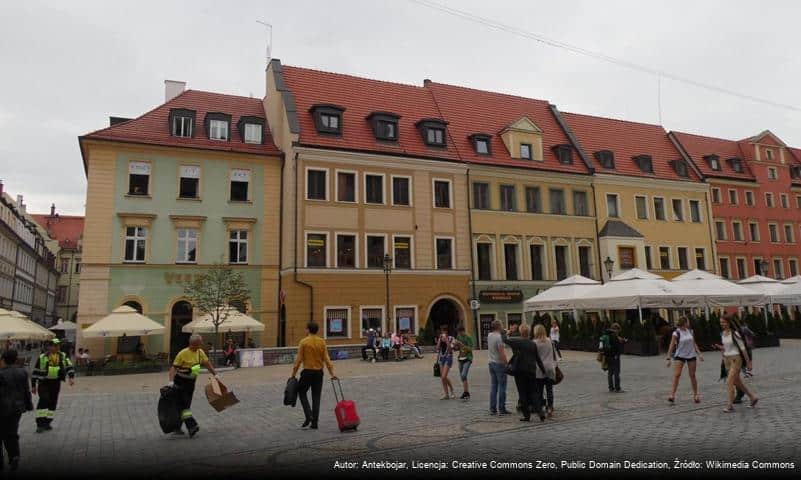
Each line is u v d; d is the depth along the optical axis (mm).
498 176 38438
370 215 33844
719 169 49062
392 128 36125
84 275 29156
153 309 30141
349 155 33625
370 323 32969
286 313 31188
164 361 26500
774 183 51906
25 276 62969
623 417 10523
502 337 11539
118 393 17406
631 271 28234
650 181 44031
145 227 30719
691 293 26359
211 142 33000
